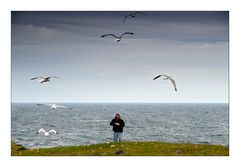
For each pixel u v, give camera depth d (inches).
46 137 4330.7
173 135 4758.9
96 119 7322.8
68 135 4559.5
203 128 5462.6
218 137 4542.3
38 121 6599.4
